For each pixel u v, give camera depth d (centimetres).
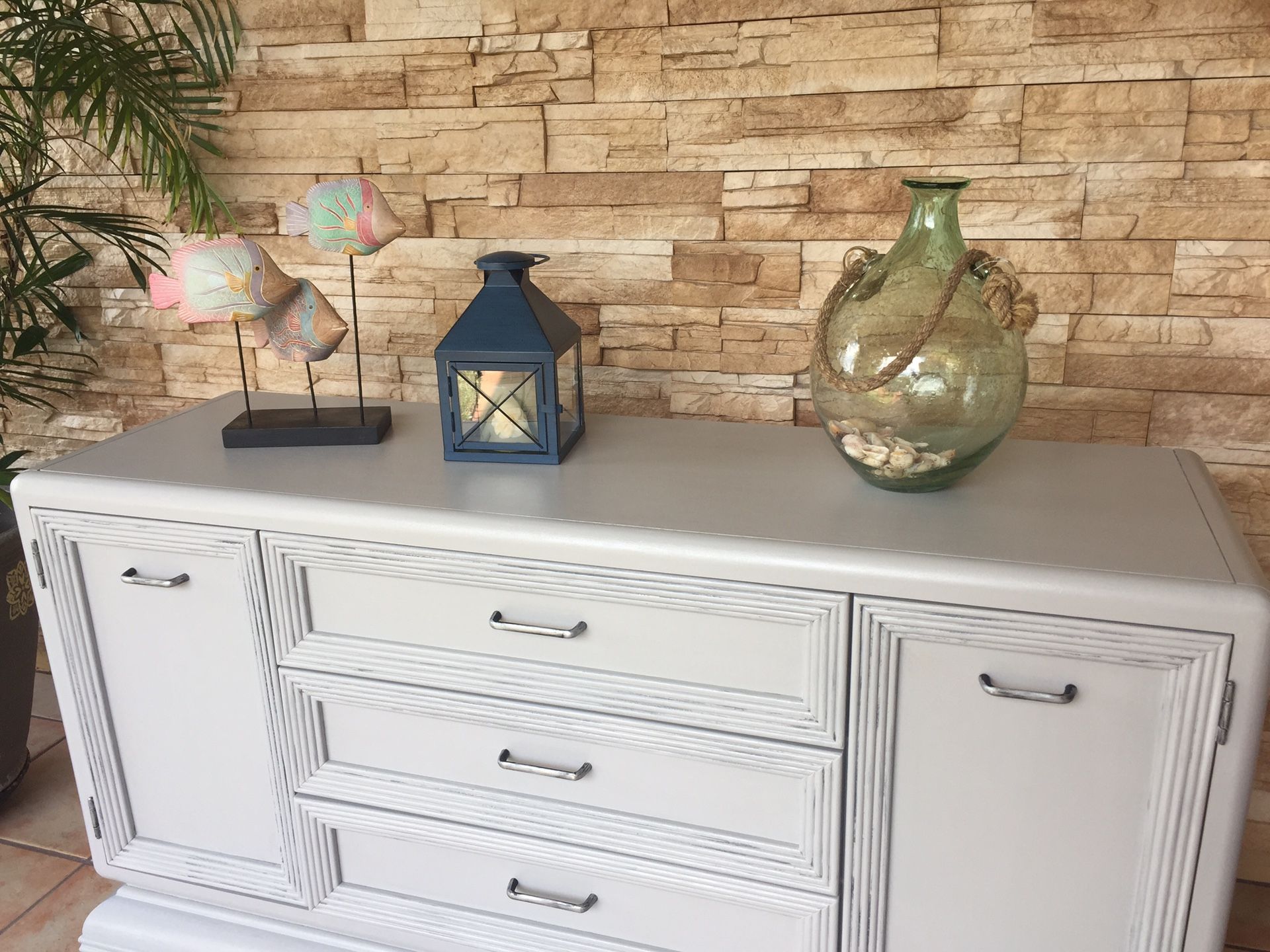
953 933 122
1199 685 103
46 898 172
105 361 201
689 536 117
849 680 116
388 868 147
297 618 136
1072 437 153
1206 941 112
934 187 117
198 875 156
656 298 165
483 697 132
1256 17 130
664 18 151
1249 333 141
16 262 196
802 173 152
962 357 116
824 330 125
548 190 164
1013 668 110
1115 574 105
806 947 128
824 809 121
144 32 174
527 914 142
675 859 130
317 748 142
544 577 123
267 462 146
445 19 160
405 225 162
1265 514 148
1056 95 139
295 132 173
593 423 161
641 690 124
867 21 143
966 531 116
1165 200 139
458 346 138
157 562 141
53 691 225
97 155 185
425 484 136
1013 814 115
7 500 176
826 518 121
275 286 146
